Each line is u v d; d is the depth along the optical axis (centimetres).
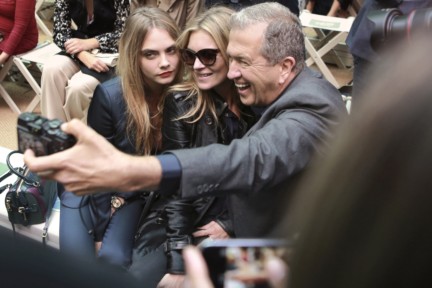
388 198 33
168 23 172
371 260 34
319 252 35
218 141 159
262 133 109
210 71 153
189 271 56
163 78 173
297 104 117
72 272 43
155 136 182
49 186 178
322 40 401
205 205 158
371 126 35
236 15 128
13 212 169
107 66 274
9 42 297
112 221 167
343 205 35
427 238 32
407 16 84
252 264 59
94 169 90
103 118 177
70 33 287
